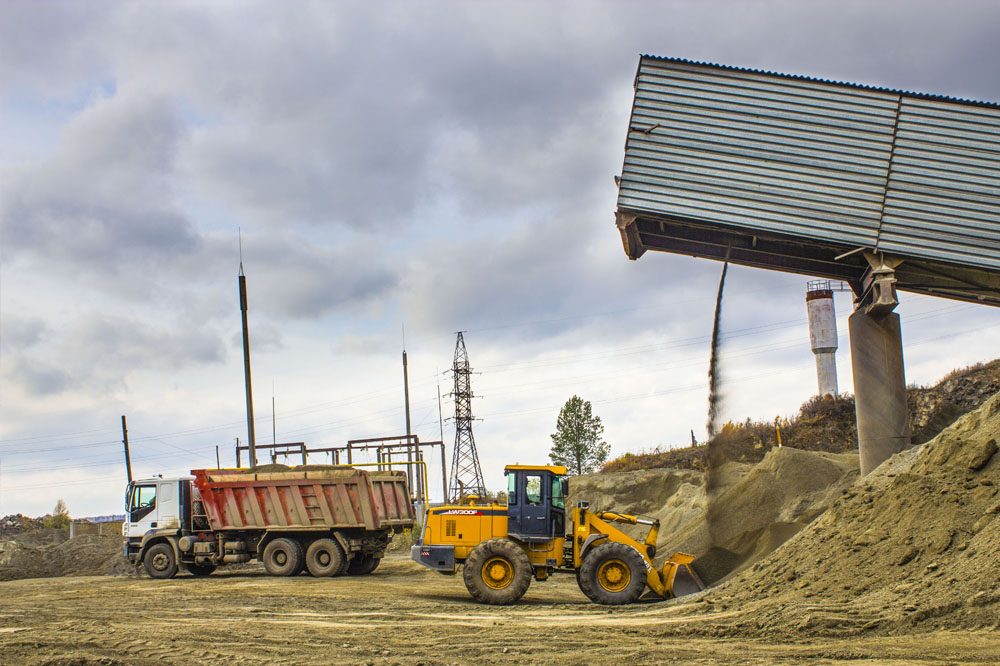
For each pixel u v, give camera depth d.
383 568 26.08
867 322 19.91
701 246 21.83
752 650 8.70
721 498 23.17
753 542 17.97
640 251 22.56
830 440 36.91
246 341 34.25
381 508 23.22
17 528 53.00
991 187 18.62
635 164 20.36
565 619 12.52
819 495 21.09
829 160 19.45
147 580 23.55
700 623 10.91
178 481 24.33
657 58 20.45
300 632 11.48
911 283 20.11
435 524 15.99
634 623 11.54
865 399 19.80
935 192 18.89
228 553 23.55
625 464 45.03
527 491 15.80
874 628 9.23
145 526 24.25
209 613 14.20
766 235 19.75
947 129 18.94
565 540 16.16
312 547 22.89
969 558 10.14
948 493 11.76
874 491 13.45
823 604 10.47
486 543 15.12
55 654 9.60
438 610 14.18
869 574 11.16
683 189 20.06
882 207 19.11
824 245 19.58
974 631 8.61
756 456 37.72
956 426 14.85
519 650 9.55
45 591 20.98
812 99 19.67
